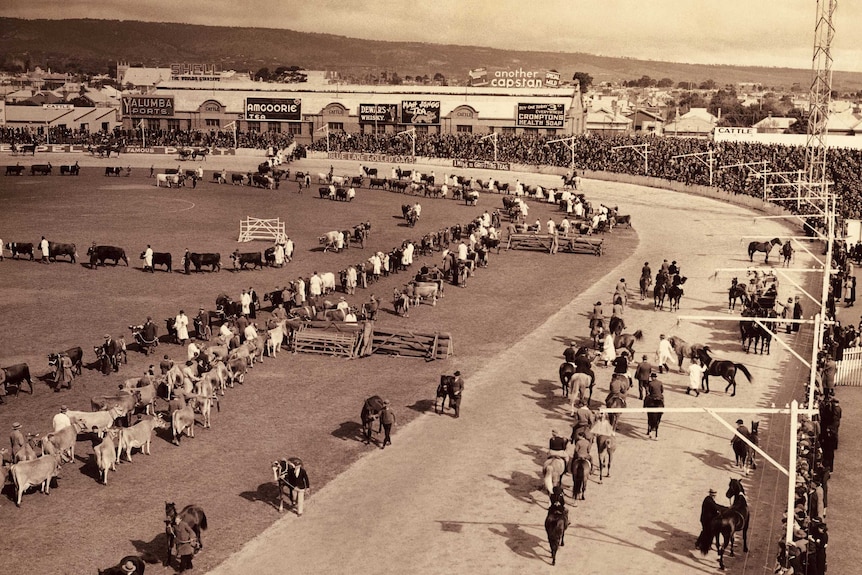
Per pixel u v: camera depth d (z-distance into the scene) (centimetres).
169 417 3706
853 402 4134
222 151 14862
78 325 5081
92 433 3656
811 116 10138
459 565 2639
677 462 3381
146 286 6025
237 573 2588
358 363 4622
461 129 16388
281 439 3575
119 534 2795
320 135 16188
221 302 5172
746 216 9488
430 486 3170
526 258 7362
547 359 4638
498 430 3694
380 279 6462
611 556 2692
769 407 3941
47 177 11975
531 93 17112
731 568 2623
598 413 3312
